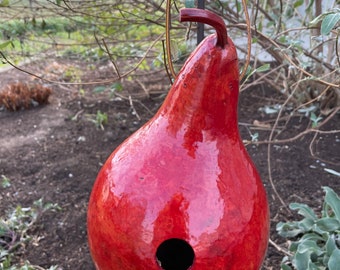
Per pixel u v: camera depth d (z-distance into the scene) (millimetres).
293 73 2801
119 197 990
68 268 2033
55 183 2641
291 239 2131
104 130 3244
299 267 1768
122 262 1003
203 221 944
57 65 4199
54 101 3758
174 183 954
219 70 939
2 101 3646
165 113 1010
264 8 2713
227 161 982
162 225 950
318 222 1927
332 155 2797
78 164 2822
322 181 2549
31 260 2088
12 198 2514
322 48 2789
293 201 2381
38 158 2902
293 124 3127
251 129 3094
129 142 1067
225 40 943
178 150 972
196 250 951
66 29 3045
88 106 3625
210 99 952
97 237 1043
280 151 2857
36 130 3285
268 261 2004
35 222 2311
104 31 2844
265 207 1054
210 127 972
